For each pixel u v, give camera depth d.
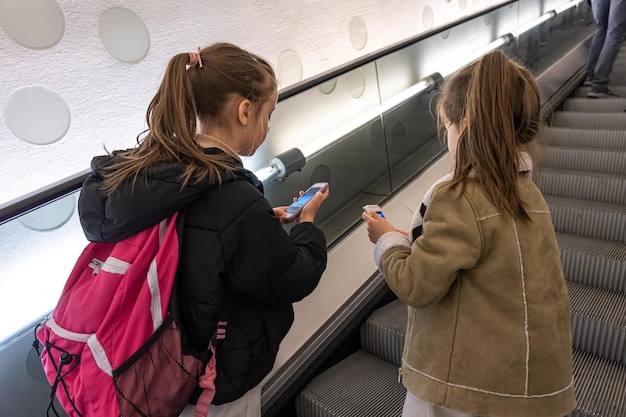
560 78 3.71
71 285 1.04
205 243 0.95
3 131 1.33
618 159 2.70
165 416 0.97
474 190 0.97
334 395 1.63
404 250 1.08
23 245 1.23
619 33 3.45
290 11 2.18
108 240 0.98
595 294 1.95
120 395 0.93
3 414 1.20
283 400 1.59
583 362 1.69
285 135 1.84
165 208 0.92
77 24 1.46
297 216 1.32
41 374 1.27
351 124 2.15
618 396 1.48
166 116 0.98
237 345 1.04
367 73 2.21
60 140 1.46
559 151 2.91
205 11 1.82
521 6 3.46
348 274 1.96
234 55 1.05
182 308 0.99
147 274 0.95
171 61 1.02
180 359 0.96
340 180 2.13
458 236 0.95
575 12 4.36
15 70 1.34
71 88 1.47
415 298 0.97
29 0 1.35
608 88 3.70
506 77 0.97
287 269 1.02
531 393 0.95
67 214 1.31
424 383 1.00
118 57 1.58
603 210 2.28
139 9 1.62
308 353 1.72
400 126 2.47
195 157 0.96
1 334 1.22
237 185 0.99
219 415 1.09
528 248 0.96
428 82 2.58
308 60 2.33
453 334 0.98
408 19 3.03
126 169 0.96
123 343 0.94
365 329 1.91
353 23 2.57
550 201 2.57
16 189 1.38
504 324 0.96
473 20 2.91
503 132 0.96
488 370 0.95
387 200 2.37
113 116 1.59
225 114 1.05
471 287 0.98
